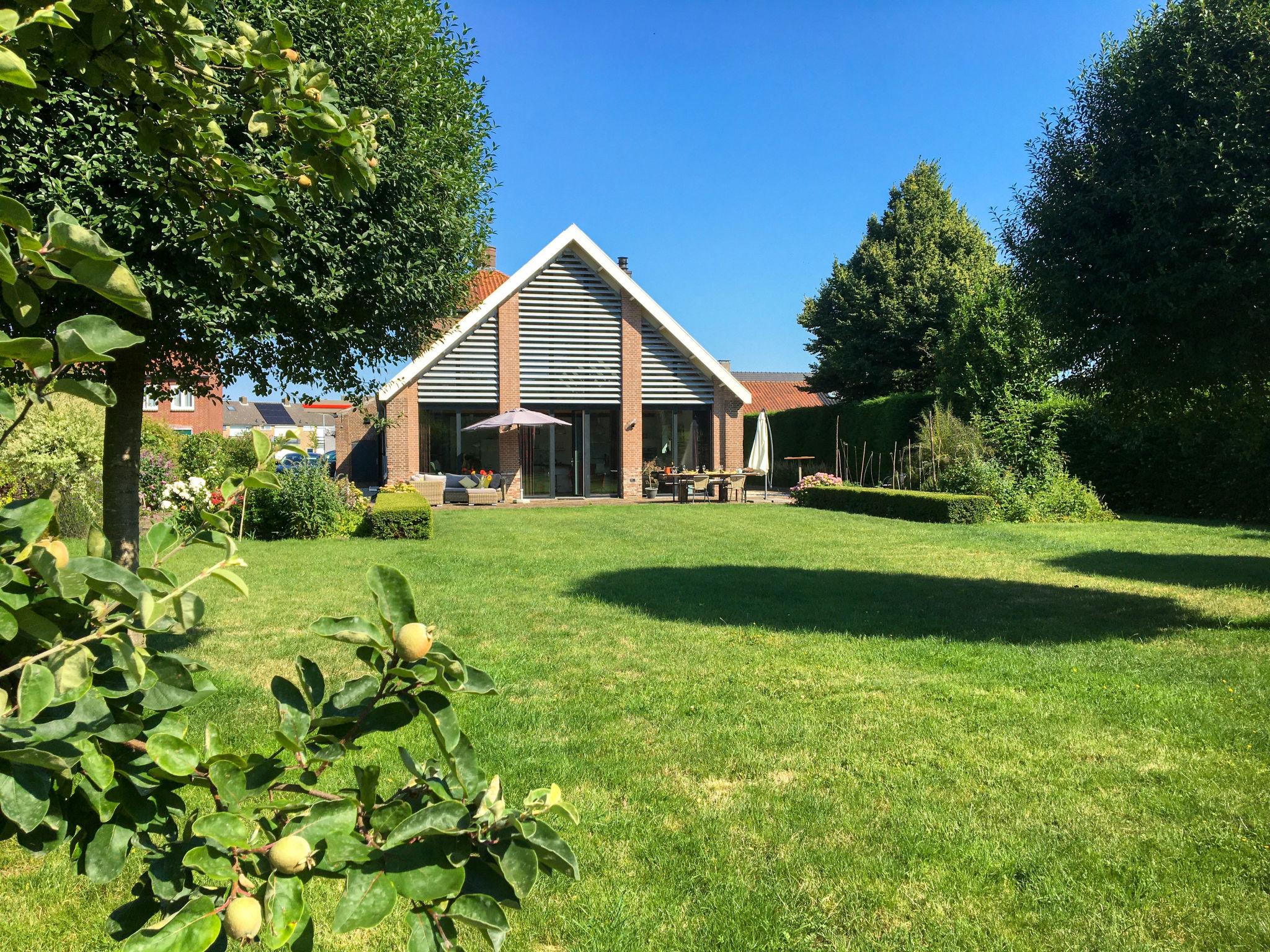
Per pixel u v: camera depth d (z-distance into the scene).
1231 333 6.41
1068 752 4.22
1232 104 6.10
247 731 4.33
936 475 19.19
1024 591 8.73
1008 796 3.71
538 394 22.73
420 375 21.86
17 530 1.07
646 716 4.75
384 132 5.71
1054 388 18.81
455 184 6.59
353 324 6.03
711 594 8.40
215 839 0.96
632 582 9.11
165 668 1.13
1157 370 6.96
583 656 6.03
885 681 5.43
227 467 14.51
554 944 2.70
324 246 5.14
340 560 10.63
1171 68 6.53
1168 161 6.40
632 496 23.23
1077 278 6.98
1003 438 18.61
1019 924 2.77
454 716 1.10
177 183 1.92
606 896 2.93
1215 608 7.84
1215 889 2.94
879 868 3.10
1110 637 6.66
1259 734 4.42
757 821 3.47
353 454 28.88
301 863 0.95
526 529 14.73
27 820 0.91
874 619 7.32
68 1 1.49
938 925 2.76
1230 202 6.04
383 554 11.25
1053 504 16.62
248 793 1.07
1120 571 9.99
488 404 22.42
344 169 1.84
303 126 1.77
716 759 4.12
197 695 1.14
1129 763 4.07
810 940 2.69
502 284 23.62
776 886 2.98
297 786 1.11
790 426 32.03
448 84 6.54
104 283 0.98
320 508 13.49
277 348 6.12
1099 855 3.18
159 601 1.06
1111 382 7.50
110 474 5.49
